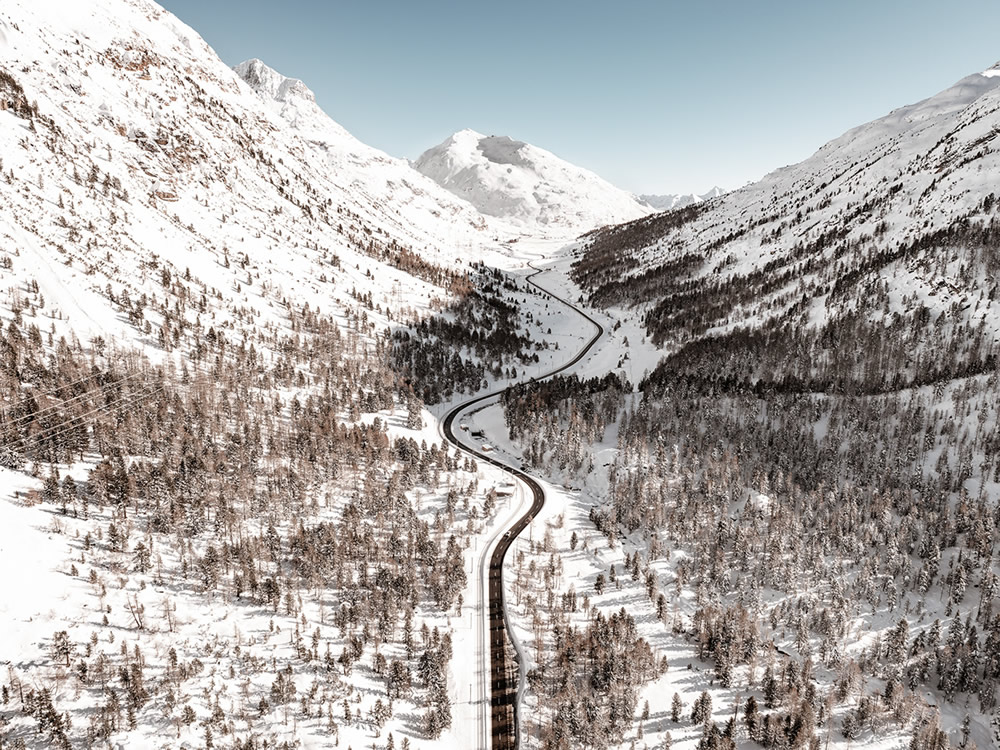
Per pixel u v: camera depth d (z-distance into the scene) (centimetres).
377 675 9975
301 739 8569
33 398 12106
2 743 7244
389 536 13025
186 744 8056
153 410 13875
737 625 11938
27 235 16788
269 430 15112
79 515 10688
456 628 11506
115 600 9612
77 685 8219
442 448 19038
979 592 14338
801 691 11081
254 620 10288
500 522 15325
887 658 12594
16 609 8744
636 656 11100
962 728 11162
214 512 12131
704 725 10081
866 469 17938
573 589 12850
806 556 14988
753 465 18362
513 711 9894
